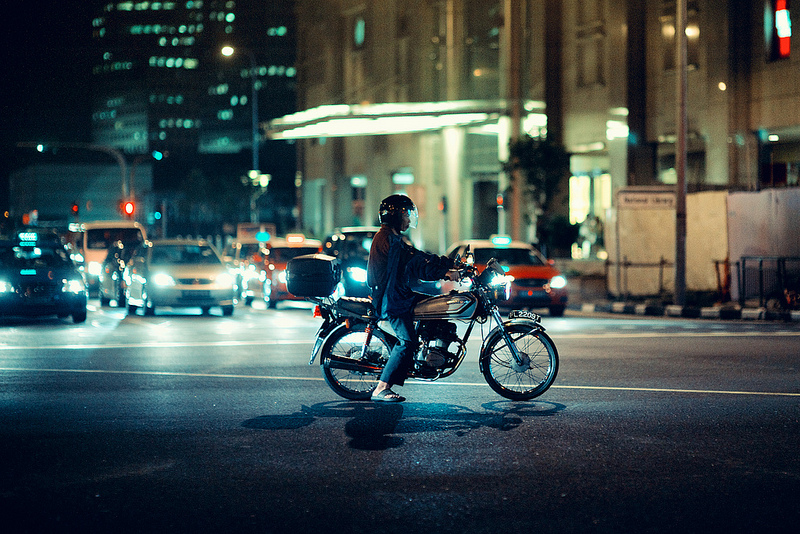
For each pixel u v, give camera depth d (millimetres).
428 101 51812
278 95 156500
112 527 4898
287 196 108938
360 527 4883
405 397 8695
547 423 7645
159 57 187625
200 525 4926
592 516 5082
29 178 126188
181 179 122875
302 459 6395
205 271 20250
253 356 12375
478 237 51938
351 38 62312
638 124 36781
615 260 24641
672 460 6371
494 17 45469
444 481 5812
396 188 59219
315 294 8609
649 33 36281
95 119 198250
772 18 29891
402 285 8312
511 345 8656
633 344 13719
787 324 17891
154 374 10578
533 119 42156
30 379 10172
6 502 5363
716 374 10484
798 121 28906
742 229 22859
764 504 5324
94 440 7008
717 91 32312
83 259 27859
